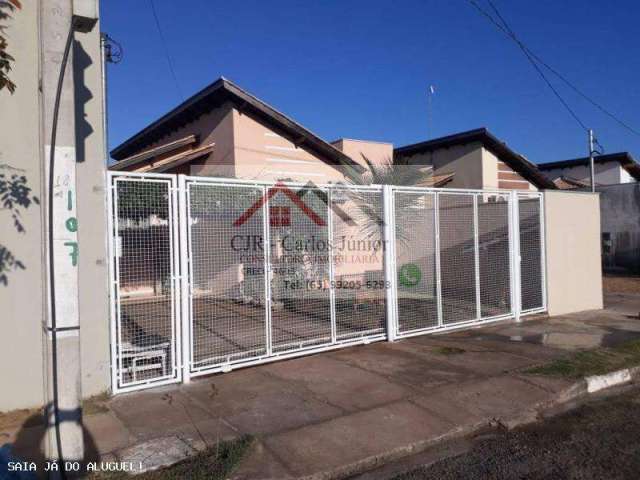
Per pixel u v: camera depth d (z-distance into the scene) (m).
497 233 9.99
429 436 4.75
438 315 8.82
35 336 5.30
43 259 3.59
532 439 4.87
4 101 5.18
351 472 4.20
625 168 29.12
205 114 14.28
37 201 5.32
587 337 8.55
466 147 18.52
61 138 3.44
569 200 10.97
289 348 7.17
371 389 5.89
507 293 9.99
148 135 16.88
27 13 5.28
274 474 3.99
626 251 21.00
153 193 5.93
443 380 6.23
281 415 5.11
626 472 4.16
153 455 4.21
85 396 5.47
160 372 6.09
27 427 4.79
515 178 19.42
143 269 5.92
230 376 6.34
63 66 3.30
